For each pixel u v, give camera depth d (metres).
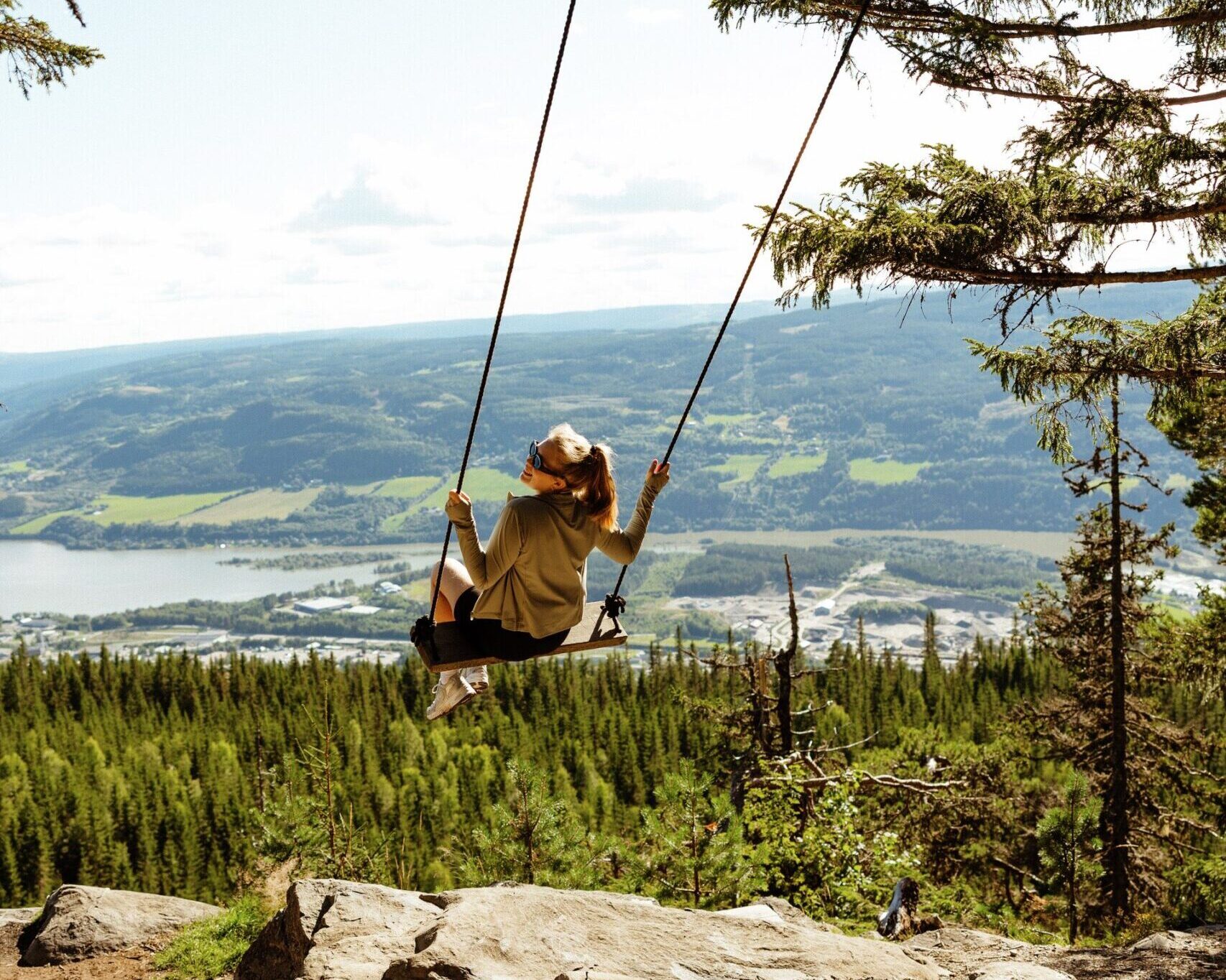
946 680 94.12
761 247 4.75
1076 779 12.57
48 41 9.29
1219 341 8.16
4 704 106.38
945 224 7.03
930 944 7.57
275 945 6.02
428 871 50.41
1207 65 8.02
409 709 96.88
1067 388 8.52
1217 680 12.92
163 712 107.19
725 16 7.78
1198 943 7.08
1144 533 16.84
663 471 4.88
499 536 4.54
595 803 65.69
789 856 11.81
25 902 61.22
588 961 4.80
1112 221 7.20
